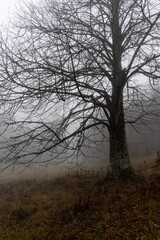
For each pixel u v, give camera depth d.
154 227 5.06
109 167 8.98
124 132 9.07
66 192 8.81
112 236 5.02
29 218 6.97
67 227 5.84
